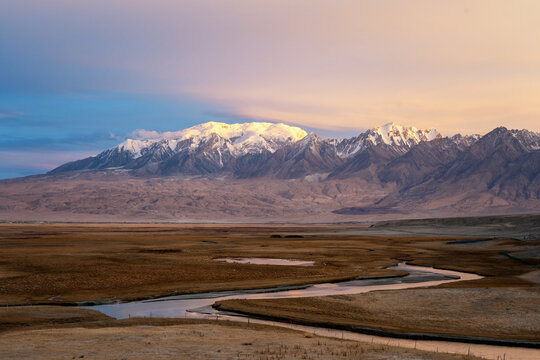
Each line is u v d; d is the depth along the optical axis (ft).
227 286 209.26
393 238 609.83
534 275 253.85
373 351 102.17
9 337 115.24
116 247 419.95
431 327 141.08
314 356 96.32
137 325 133.18
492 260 332.39
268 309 157.79
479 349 116.47
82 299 178.70
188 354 98.07
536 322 146.92
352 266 299.38
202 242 515.09
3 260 289.94
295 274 255.91
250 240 560.61
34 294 189.98
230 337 116.57
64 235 653.71
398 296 181.47
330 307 163.43
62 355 96.89
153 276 240.12
